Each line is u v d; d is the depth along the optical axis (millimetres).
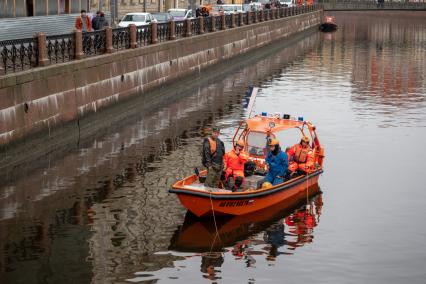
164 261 18312
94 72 33656
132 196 23531
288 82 53406
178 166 27500
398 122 37688
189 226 20812
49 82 29281
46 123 29078
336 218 22000
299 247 19500
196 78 50938
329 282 17328
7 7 35625
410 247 19688
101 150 29766
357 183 25922
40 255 18469
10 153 26406
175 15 59781
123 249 18984
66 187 24328
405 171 27688
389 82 54281
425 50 81625
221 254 18891
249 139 24844
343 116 39250
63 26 41531
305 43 91000
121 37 37875
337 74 59000
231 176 22484
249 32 69750
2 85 25453
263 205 22281
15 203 22500
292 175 24344
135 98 38938
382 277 17688
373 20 139375
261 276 17578
